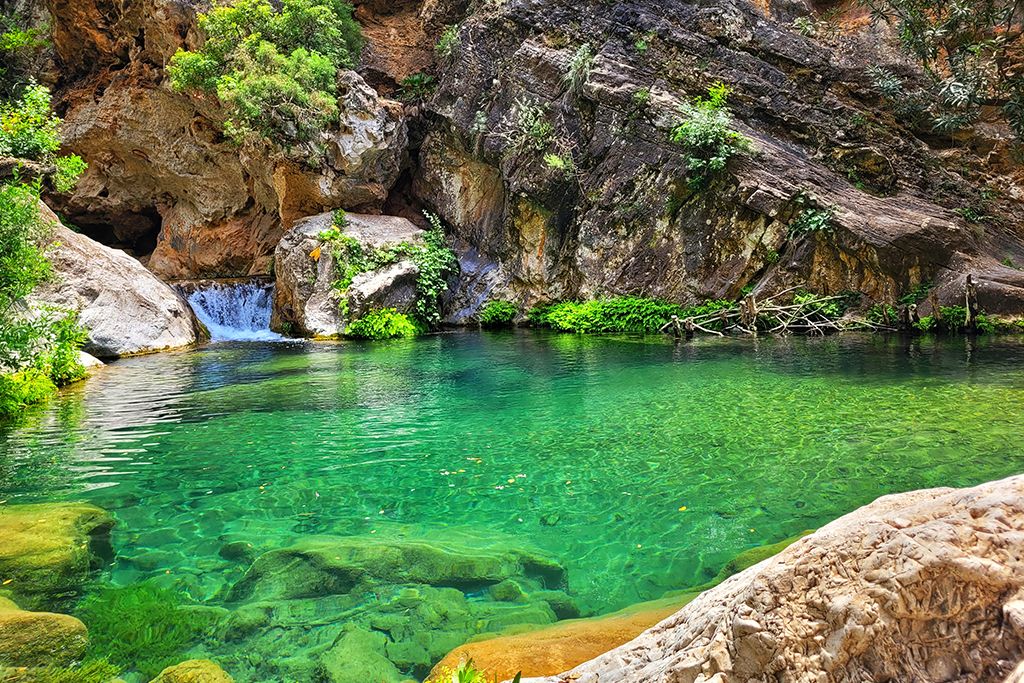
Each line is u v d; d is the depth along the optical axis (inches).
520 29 754.8
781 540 153.2
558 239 737.0
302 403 322.0
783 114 676.1
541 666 98.9
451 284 808.9
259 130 715.4
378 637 114.7
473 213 823.7
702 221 651.5
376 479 205.5
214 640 113.7
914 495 76.0
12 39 869.2
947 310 552.4
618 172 685.9
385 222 768.9
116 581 137.0
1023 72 628.7
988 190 664.4
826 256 611.5
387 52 887.1
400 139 799.7
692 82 689.0
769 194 616.7
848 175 660.1
